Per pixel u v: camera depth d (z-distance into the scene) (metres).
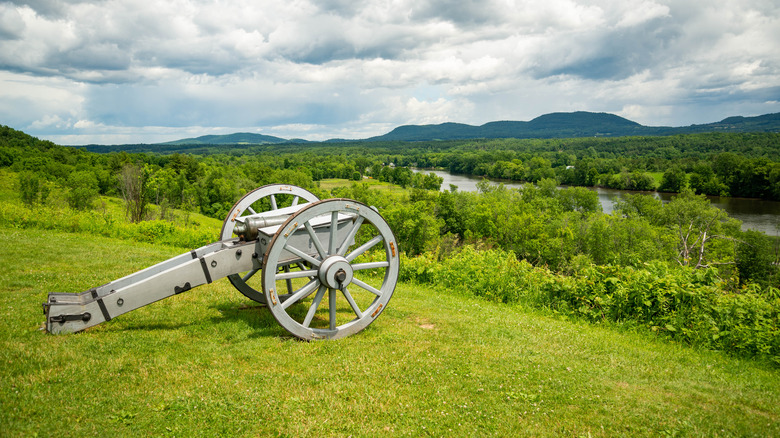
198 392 3.92
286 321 5.28
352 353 5.07
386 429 3.53
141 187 20.12
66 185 65.56
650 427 3.81
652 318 7.09
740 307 6.53
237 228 5.63
